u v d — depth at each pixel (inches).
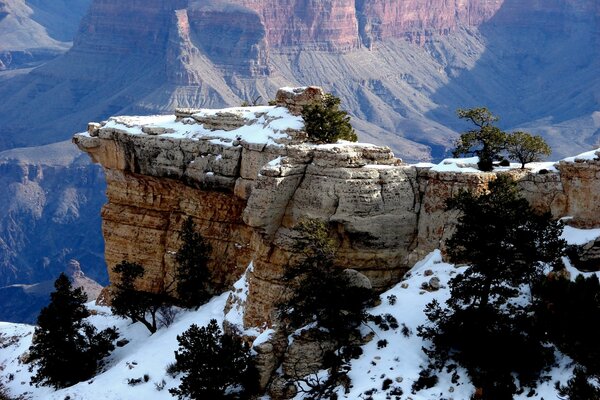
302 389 2883.9
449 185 3284.9
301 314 3031.5
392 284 3344.0
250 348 3142.2
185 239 3841.0
